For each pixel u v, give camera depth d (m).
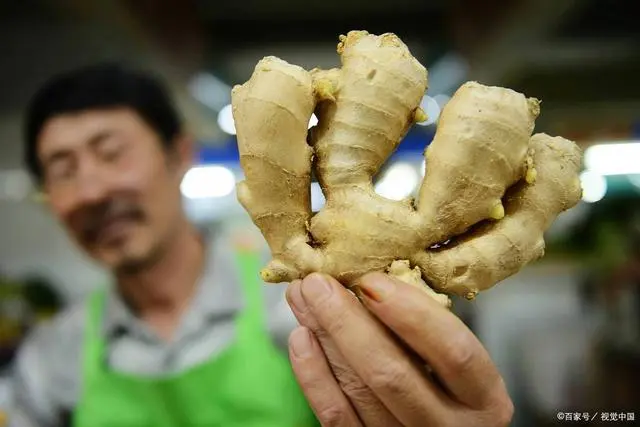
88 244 0.54
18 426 0.58
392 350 0.25
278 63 0.26
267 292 0.55
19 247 1.05
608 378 0.58
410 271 0.26
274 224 0.26
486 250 0.26
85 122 0.51
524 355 0.63
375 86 0.26
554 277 0.72
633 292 0.65
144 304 0.58
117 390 0.54
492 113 0.25
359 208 0.26
